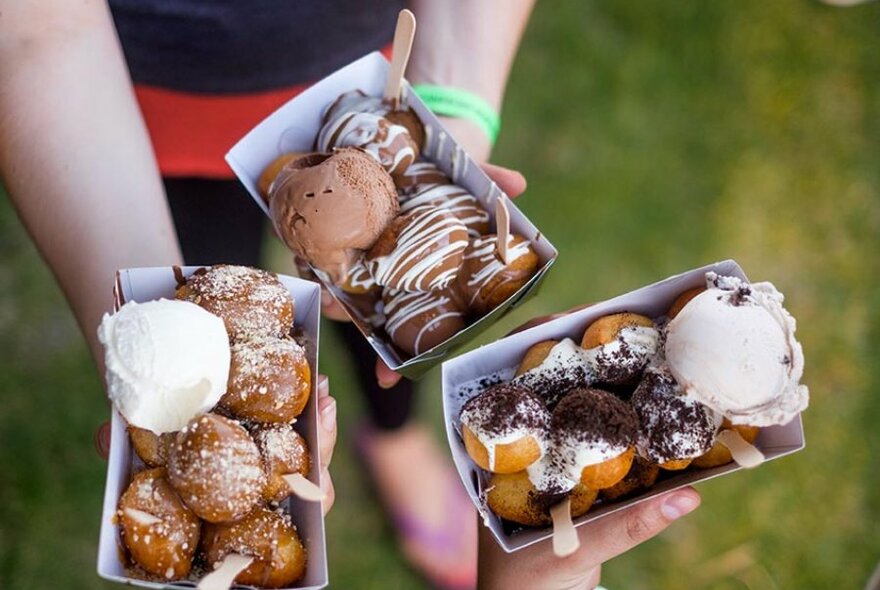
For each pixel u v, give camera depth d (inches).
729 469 28.0
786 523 43.5
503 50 36.1
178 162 37.0
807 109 50.2
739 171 49.0
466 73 35.3
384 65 33.3
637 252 47.3
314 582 26.9
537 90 49.6
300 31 35.1
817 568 43.1
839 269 47.6
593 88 49.9
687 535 43.3
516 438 27.2
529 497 27.9
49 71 31.4
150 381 26.1
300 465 27.4
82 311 31.2
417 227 29.5
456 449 28.7
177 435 26.5
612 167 48.6
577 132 49.1
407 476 43.3
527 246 31.2
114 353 26.4
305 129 33.3
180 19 34.1
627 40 50.7
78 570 41.5
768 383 27.0
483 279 30.7
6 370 43.6
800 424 27.8
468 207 31.7
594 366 28.5
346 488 43.6
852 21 51.1
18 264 44.7
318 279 32.8
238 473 25.9
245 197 38.0
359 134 31.3
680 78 50.3
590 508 28.6
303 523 27.5
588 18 50.8
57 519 42.0
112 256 31.1
